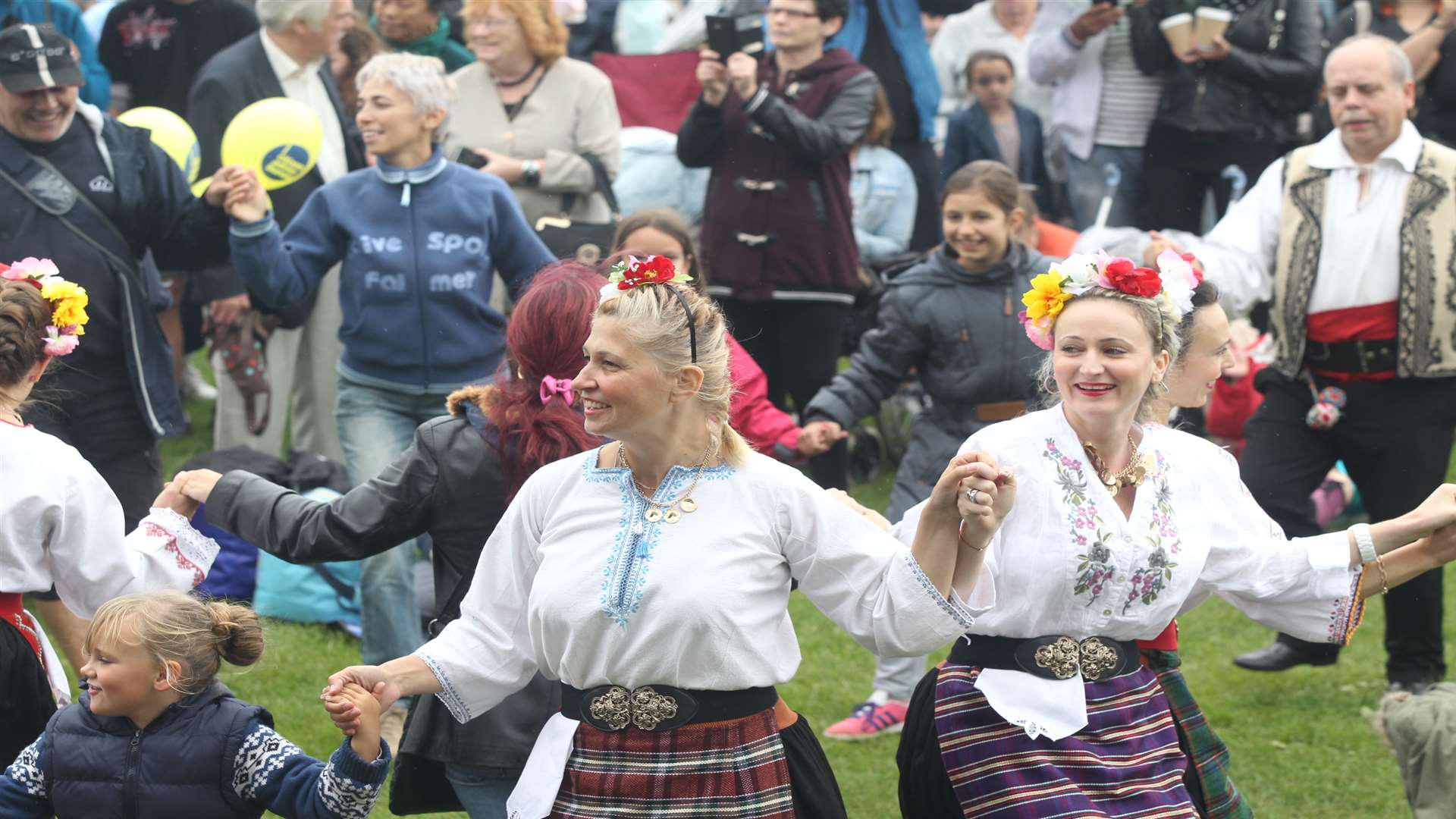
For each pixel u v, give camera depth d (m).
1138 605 5.97
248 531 6.21
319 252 9.42
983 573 5.36
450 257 9.38
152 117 10.75
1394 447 9.62
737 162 12.34
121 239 9.01
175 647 5.57
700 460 5.41
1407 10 14.27
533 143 11.97
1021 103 15.89
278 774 5.54
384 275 9.30
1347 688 10.18
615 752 5.33
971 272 9.13
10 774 5.71
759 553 5.32
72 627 8.20
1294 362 9.75
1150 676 6.15
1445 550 6.21
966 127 15.26
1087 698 5.95
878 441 14.55
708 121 12.20
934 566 5.21
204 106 12.05
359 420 9.43
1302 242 9.59
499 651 5.59
